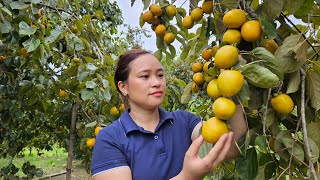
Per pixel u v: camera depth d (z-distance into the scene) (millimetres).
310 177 1267
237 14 1407
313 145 1373
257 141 1343
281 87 1489
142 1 2250
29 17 2666
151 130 1724
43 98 4480
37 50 2709
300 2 1463
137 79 1657
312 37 1749
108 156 1612
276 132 1467
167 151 1674
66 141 5449
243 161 1442
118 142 1639
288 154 1405
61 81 3871
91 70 2875
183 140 1748
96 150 1653
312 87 1426
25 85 3969
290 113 1539
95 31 3760
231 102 1284
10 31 2637
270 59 1330
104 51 3719
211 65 1629
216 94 1362
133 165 1628
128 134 1655
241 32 1425
